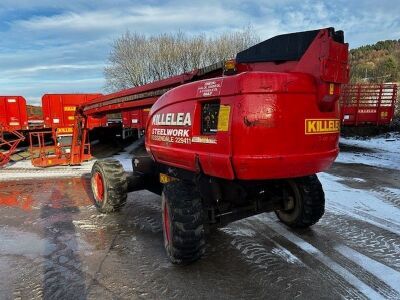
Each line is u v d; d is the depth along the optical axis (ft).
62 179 28.32
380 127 52.06
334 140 11.39
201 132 11.63
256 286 11.29
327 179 26.21
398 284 11.25
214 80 10.95
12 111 43.96
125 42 101.60
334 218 17.29
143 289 11.28
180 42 101.71
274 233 15.43
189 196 12.00
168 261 13.12
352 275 11.82
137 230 16.33
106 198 17.88
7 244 15.03
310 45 10.52
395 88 46.52
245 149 9.90
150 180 18.24
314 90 10.52
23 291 11.27
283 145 10.11
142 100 18.58
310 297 10.62
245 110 9.83
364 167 31.04
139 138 58.29
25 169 32.94
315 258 13.07
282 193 15.06
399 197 21.20
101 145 52.54
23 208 20.42
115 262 13.14
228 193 13.02
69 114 43.88
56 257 13.67
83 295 10.98
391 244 14.23
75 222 17.62
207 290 11.14
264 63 11.86
